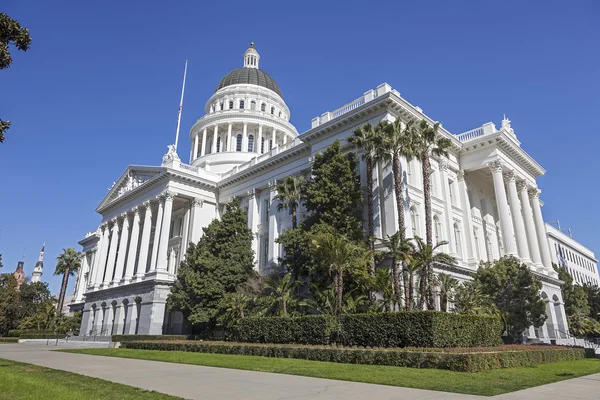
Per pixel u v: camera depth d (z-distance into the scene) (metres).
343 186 32.62
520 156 44.84
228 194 54.22
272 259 43.50
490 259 45.47
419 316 20.59
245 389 11.76
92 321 59.06
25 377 13.36
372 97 36.75
